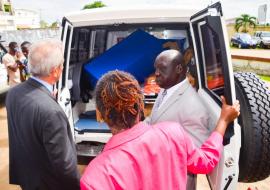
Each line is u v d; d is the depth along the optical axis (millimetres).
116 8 2803
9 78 6426
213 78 2559
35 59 1808
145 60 3885
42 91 1815
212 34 2352
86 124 3482
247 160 2355
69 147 1805
